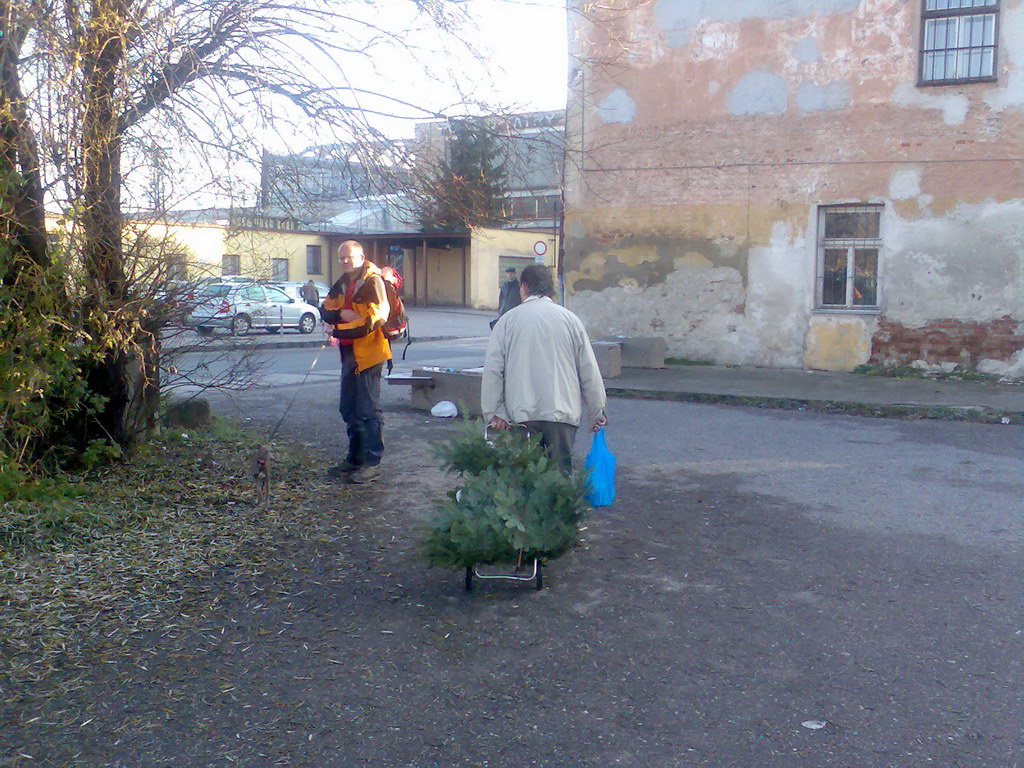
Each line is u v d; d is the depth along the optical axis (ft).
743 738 11.51
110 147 20.89
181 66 22.53
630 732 11.69
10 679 13.04
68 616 15.19
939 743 11.32
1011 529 20.30
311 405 38.37
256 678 13.20
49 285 20.16
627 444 30.55
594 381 18.01
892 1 45.06
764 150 48.52
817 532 20.17
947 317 45.44
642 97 50.80
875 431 33.50
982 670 13.33
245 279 24.63
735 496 23.38
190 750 11.28
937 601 16.02
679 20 49.47
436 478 24.93
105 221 20.79
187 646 14.24
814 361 48.47
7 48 19.79
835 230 47.98
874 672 13.30
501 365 17.75
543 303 17.99
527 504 16.02
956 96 44.34
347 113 24.64
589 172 52.31
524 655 13.97
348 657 13.91
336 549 18.84
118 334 21.40
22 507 19.67
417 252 156.56
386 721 12.00
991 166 43.96
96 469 23.38
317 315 95.55
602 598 16.28
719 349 50.65
